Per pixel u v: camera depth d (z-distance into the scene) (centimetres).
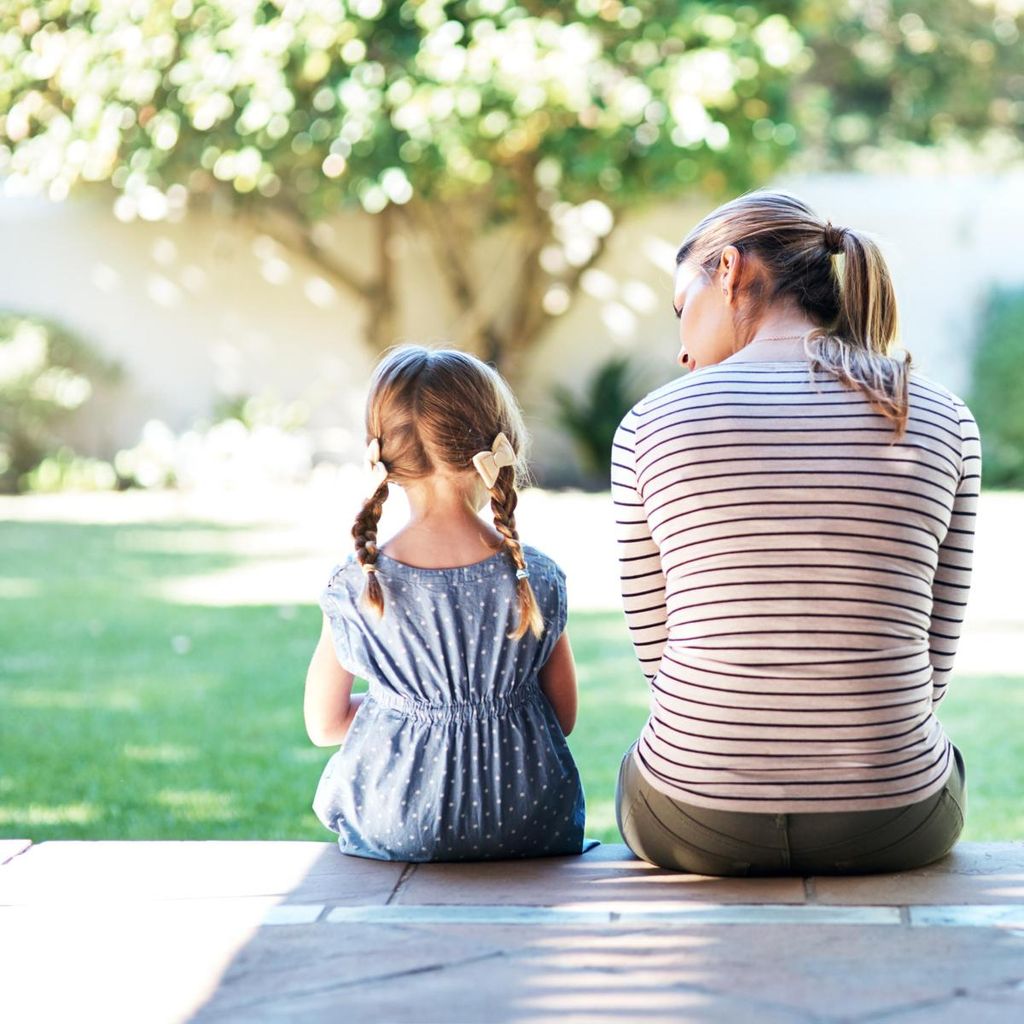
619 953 269
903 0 2203
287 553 1219
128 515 1507
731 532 294
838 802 293
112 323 1788
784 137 1650
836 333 316
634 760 316
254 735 656
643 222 1788
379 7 1517
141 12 1551
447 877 320
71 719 682
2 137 1677
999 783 570
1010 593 1015
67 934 286
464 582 327
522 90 1529
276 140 1591
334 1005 249
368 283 1812
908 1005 243
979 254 1731
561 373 1828
